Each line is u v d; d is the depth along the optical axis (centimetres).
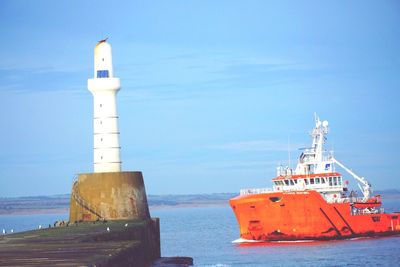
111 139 17238
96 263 9094
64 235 12975
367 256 18438
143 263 14262
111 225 15212
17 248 11062
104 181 16938
